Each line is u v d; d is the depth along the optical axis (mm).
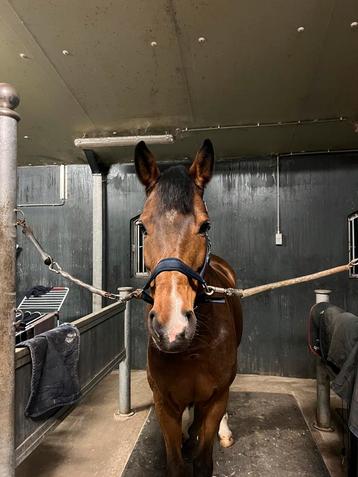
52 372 1239
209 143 1189
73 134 2652
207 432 1322
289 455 1845
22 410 1103
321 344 1863
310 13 1395
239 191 3148
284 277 3062
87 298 3320
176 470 1245
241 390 2719
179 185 1056
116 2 1335
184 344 881
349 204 2994
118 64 1760
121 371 2312
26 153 3041
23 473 1732
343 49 1634
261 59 1718
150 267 1039
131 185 3283
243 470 1728
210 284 1242
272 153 3049
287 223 3074
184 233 1001
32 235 1109
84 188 3355
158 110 2270
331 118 2385
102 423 2238
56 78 1886
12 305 1017
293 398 2562
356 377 1189
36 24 1463
